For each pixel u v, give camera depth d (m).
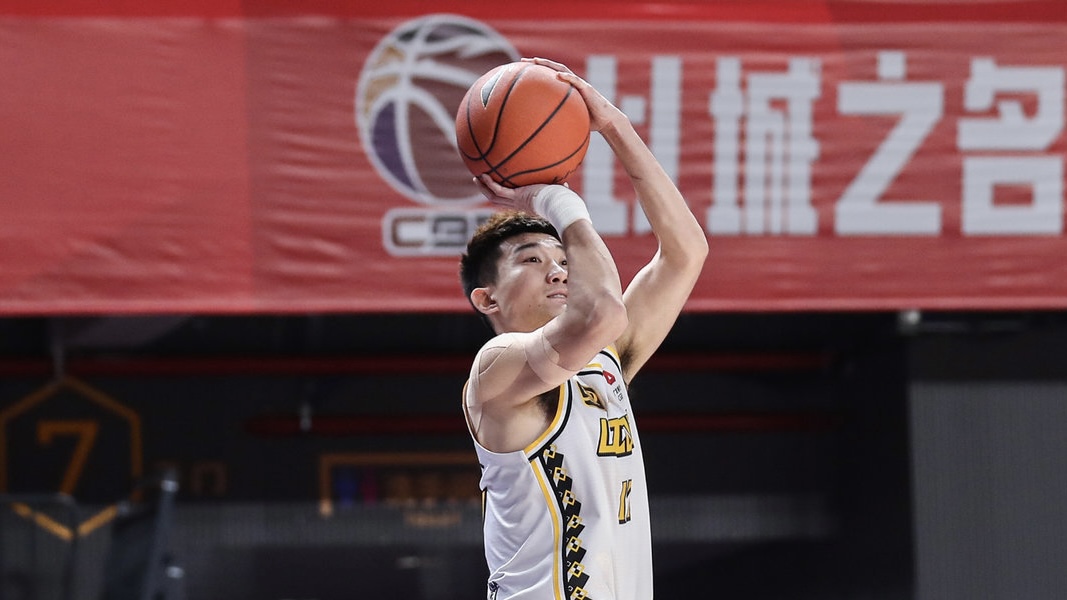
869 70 11.55
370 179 11.28
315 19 11.23
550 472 5.21
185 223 11.03
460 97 11.34
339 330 15.09
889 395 13.74
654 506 15.30
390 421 14.95
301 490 15.02
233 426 15.02
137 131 10.99
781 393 15.55
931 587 12.98
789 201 11.51
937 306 11.51
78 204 10.91
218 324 14.92
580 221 5.16
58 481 14.75
